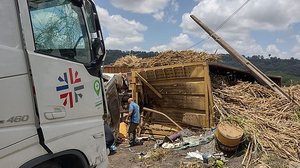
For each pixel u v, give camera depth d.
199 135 11.38
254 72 14.19
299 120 11.34
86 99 4.32
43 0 3.79
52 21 3.87
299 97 12.90
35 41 3.58
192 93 12.20
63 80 3.87
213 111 11.59
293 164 8.65
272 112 11.74
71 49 4.11
